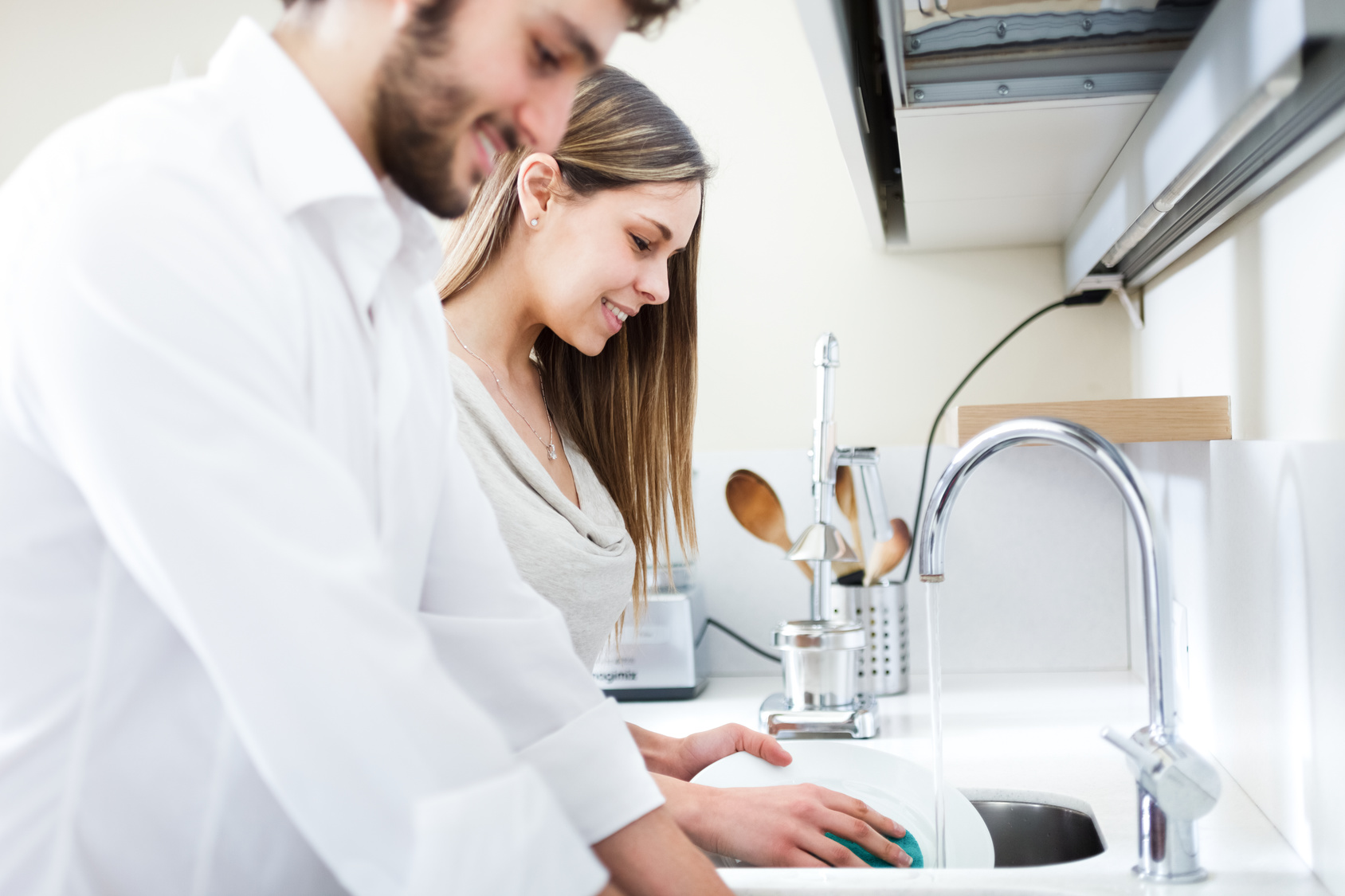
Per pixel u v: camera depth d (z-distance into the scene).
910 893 0.71
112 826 0.49
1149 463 1.38
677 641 1.44
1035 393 1.59
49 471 0.45
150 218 0.43
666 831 0.65
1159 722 0.72
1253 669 0.91
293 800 0.42
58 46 1.78
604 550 1.00
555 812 0.46
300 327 0.48
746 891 0.71
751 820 0.84
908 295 1.62
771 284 1.66
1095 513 1.57
